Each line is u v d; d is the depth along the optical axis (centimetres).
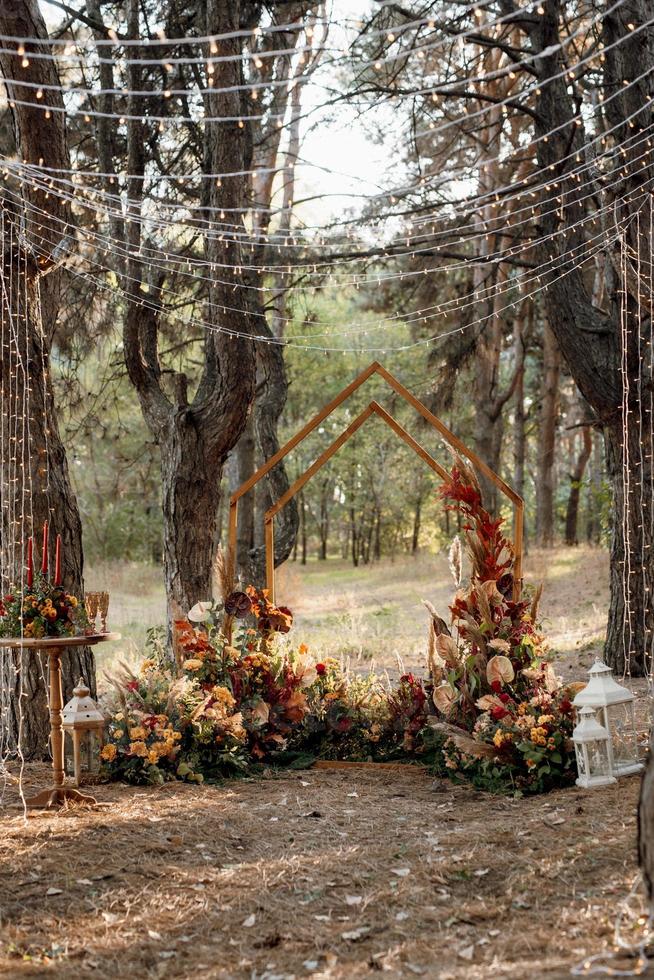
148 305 963
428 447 3297
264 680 727
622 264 876
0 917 404
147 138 1064
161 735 651
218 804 582
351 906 418
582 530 3888
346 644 1401
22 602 567
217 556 761
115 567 2769
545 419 2325
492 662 653
